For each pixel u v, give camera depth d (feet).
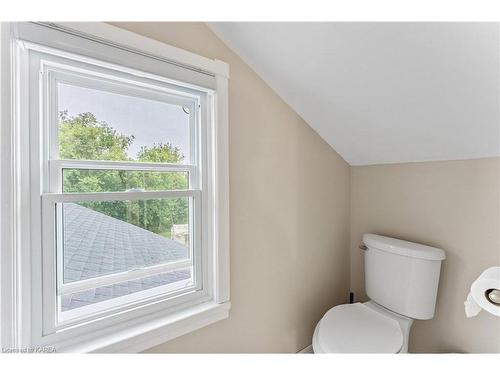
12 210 2.42
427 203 4.88
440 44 3.01
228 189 4.00
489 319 4.15
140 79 3.30
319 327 4.33
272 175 4.67
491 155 4.07
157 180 3.60
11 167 2.41
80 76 2.99
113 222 3.25
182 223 3.84
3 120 2.36
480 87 3.28
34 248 2.65
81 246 3.01
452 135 4.14
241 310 4.27
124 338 3.04
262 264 4.56
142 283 3.50
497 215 4.06
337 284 5.99
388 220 5.51
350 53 3.53
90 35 2.76
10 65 2.39
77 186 2.98
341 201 6.03
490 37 2.75
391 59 3.41
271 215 4.67
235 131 4.14
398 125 4.43
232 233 4.14
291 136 4.96
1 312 2.36
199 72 3.63
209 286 4.01
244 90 4.23
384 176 5.57
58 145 2.87
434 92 3.60
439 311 4.74
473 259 4.32
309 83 4.28
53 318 2.78
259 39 3.78
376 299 4.93
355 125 4.85
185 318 3.52
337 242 5.97
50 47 2.55
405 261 4.41
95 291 3.13
